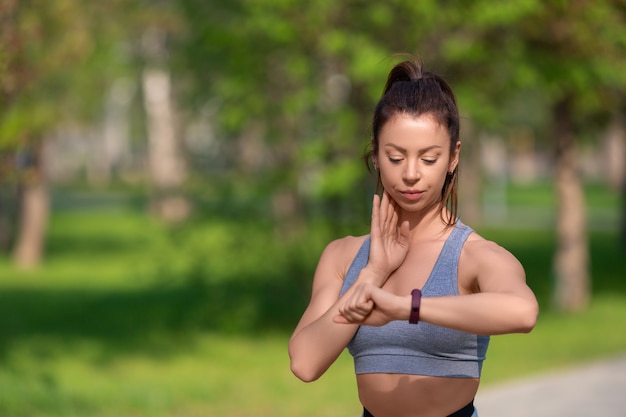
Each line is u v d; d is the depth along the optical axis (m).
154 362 15.11
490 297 2.69
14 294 23.92
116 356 15.62
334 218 16.33
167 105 40.50
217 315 17.34
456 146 3.02
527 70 15.38
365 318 2.73
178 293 22.69
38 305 21.92
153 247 17.73
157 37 26.08
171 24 23.81
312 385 12.88
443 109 2.95
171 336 17.45
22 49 10.74
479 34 15.62
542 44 15.99
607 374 12.55
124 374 14.01
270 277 17.06
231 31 15.41
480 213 43.69
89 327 18.69
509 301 2.68
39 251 30.70
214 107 20.44
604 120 20.17
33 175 11.50
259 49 15.65
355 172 14.66
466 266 2.98
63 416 10.44
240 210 16.91
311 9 14.86
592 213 49.56
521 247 33.53
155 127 41.31
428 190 2.96
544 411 10.34
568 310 19.75
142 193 65.88
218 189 16.69
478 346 3.04
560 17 15.23
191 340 17.02
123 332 18.03
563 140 19.55
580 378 12.31
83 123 22.97
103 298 22.83
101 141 88.25
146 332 17.89
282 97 16.22
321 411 11.12
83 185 77.75
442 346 2.99
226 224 16.88
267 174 16.39
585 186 71.56
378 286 3.04
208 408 11.27
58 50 12.14
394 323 3.02
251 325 17.31
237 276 17.12
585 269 20.03
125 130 80.25
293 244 16.83
